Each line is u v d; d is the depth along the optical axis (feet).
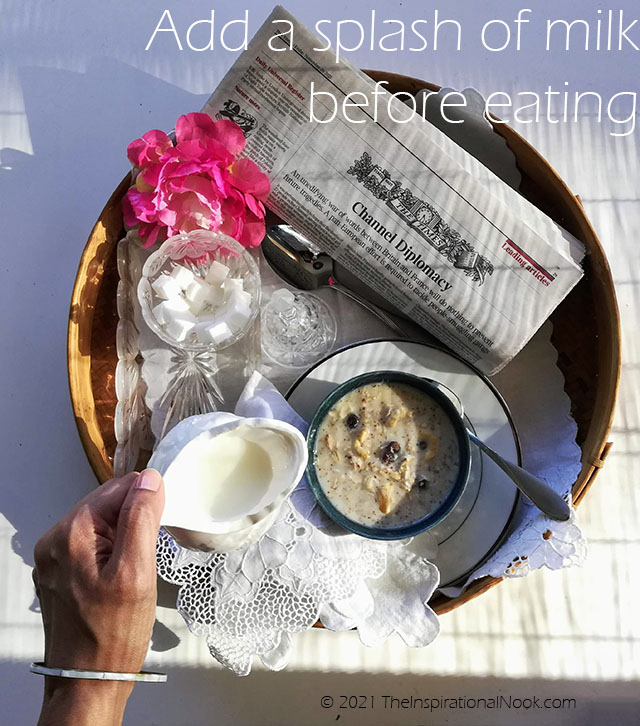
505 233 2.37
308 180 2.40
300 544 2.31
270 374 2.60
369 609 2.31
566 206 2.49
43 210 2.88
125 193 2.44
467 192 2.37
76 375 2.36
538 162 2.45
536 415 2.54
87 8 2.95
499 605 2.73
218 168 2.32
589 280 2.52
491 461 2.43
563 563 2.26
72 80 2.92
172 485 1.92
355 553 2.31
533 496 2.25
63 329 2.85
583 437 2.50
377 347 2.44
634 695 2.69
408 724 2.68
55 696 1.78
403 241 2.39
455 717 2.69
